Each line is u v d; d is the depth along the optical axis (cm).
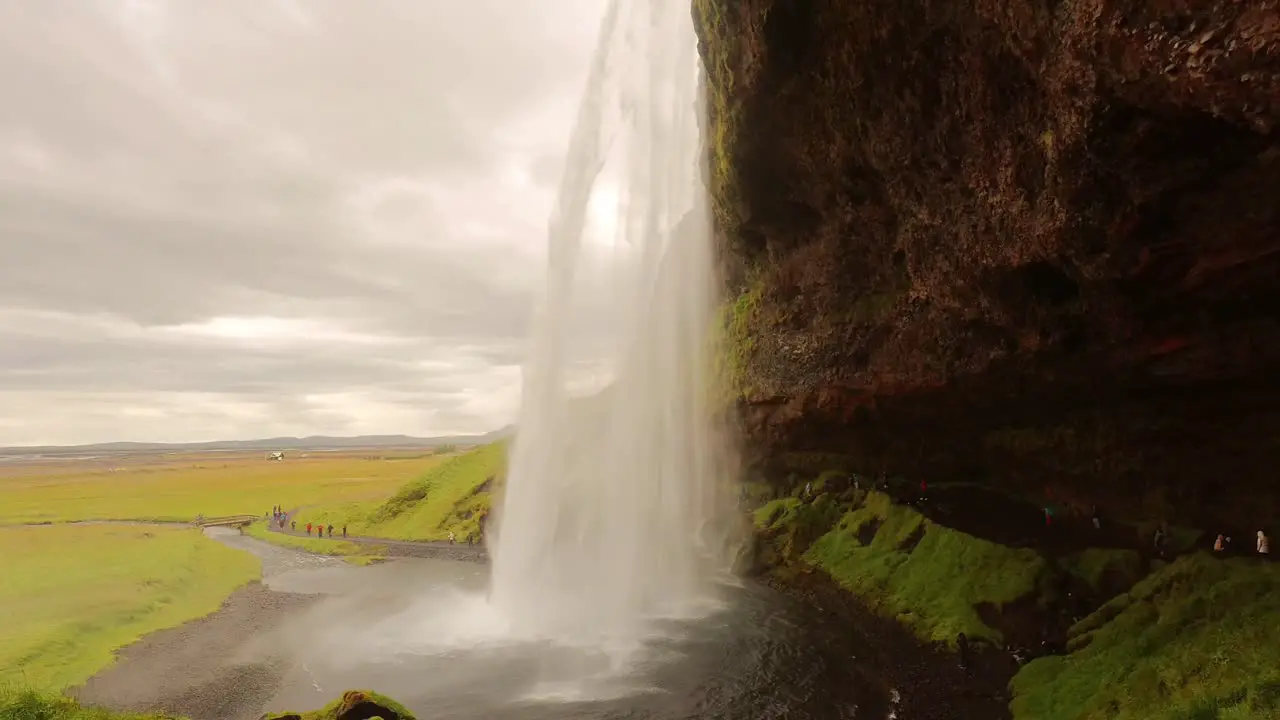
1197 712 1343
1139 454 2550
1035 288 2191
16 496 9681
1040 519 2892
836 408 3503
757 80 2681
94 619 3216
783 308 3856
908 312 2888
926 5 1928
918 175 2369
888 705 1975
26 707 1622
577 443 4384
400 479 11731
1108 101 1430
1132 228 1620
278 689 2395
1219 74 1109
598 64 4503
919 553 2909
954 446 3384
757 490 4381
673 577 3562
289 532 6350
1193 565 1892
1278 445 2147
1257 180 1371
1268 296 1714
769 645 2556
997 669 2088
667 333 4794
